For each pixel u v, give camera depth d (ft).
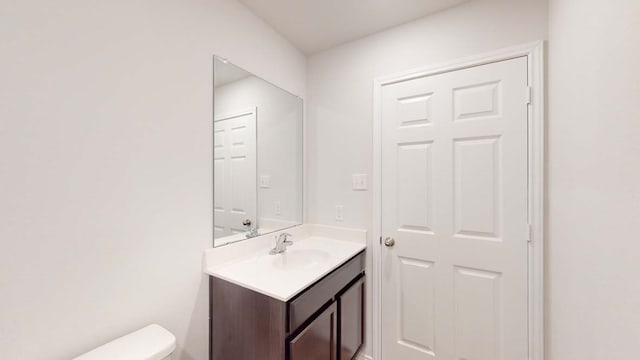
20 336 2.61
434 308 5.36
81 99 3.00
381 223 5.97
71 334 2.93
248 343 3.89
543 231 4.43
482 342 4.91
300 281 3.98
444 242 5.27
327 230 6.68
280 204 6.18
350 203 6.42
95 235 3.12
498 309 4.79
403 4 5.13
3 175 2.52
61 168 2.86
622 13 2.10
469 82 5.06
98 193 3.14
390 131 5.88
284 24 5.81
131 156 3.44
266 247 5.64
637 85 1.89
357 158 6.33
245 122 5.20
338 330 4.89
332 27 5.90
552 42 4.18
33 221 2.69
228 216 4.85
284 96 6.32
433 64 5.40
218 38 4.64
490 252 4.86
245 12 5.21
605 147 2.41
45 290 2.76
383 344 5.87
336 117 6.64
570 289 3.37
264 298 3.72
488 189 4.89
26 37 2.63
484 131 4.92
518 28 4.65
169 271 3.87
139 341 3.19
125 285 3.38
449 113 5.24
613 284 2.25
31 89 2.67
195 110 4.24
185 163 4.09
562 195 3.70
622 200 2.10
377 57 6.07
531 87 4.54
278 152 6.13
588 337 2.79
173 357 3.92
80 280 3.00
